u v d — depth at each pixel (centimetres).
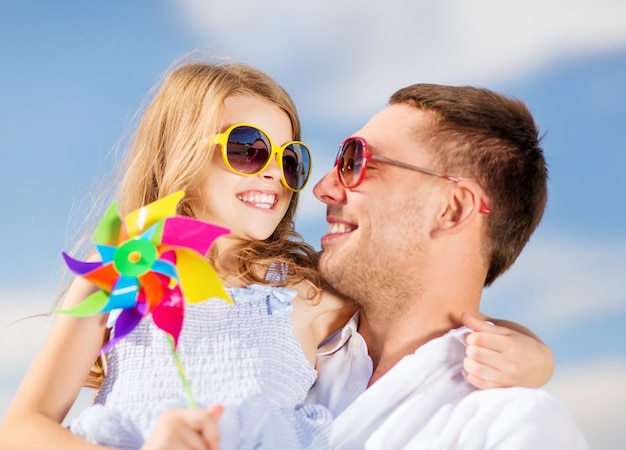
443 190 218
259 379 207
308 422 205
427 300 221
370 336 231
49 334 213
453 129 221
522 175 223
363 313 233
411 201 218
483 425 197
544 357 209
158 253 182
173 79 259
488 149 220
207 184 243
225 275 234
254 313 222
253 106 248
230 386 205
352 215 223
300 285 238
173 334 185
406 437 205
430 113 225
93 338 213
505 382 204
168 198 185
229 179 240
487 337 205
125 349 212
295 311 232
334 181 233
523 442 189
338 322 241
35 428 194
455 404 209
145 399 204
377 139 226
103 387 215
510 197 222
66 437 190
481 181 219
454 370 214
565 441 192
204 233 184
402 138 224
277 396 209
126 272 178
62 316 214
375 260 219
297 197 267
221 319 218
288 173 248
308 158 254
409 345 223
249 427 194
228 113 246
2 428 198
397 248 218
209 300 219
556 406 197
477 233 220
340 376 228
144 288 185
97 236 186
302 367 221
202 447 164
